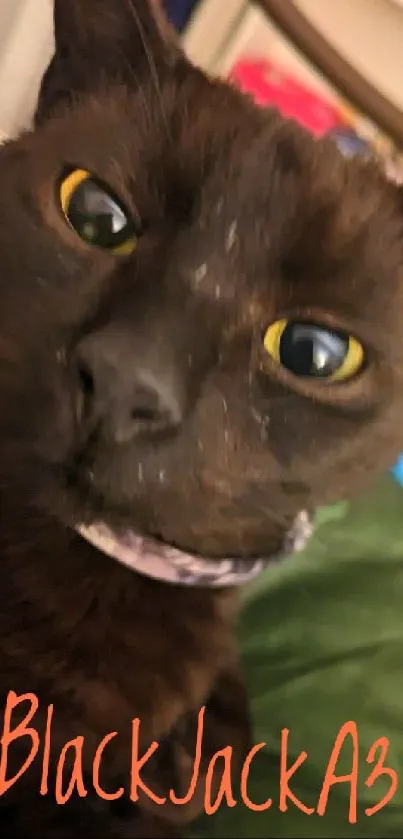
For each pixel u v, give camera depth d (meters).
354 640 0.23
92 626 0.15
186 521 0.14
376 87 0.25
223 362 0.13
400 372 0.14
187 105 0.15
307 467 0.14
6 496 0.15
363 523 0.25
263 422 0.13
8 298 0.14
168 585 0.15
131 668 0.15
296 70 0.36
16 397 0.13
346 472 0.15
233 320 0.13
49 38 0.25
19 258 0.14
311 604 0.23
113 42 0.16
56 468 0.13
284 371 0.13
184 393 0.12
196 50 0.33
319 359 0.14
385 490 0.26
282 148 0.14
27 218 0.14
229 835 0.19
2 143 0.16
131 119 0.15
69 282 0.14
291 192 0.14
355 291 0.14
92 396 0.12
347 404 0.14
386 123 0.24
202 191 0.14
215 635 0.16
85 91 0.16
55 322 0.13
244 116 0.15
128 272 0.13
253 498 0.14
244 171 0.14
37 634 0.14
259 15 0.30
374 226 0.14
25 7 0.24
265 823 0.19
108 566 0.15
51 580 0.15
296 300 0.13
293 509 0.15
